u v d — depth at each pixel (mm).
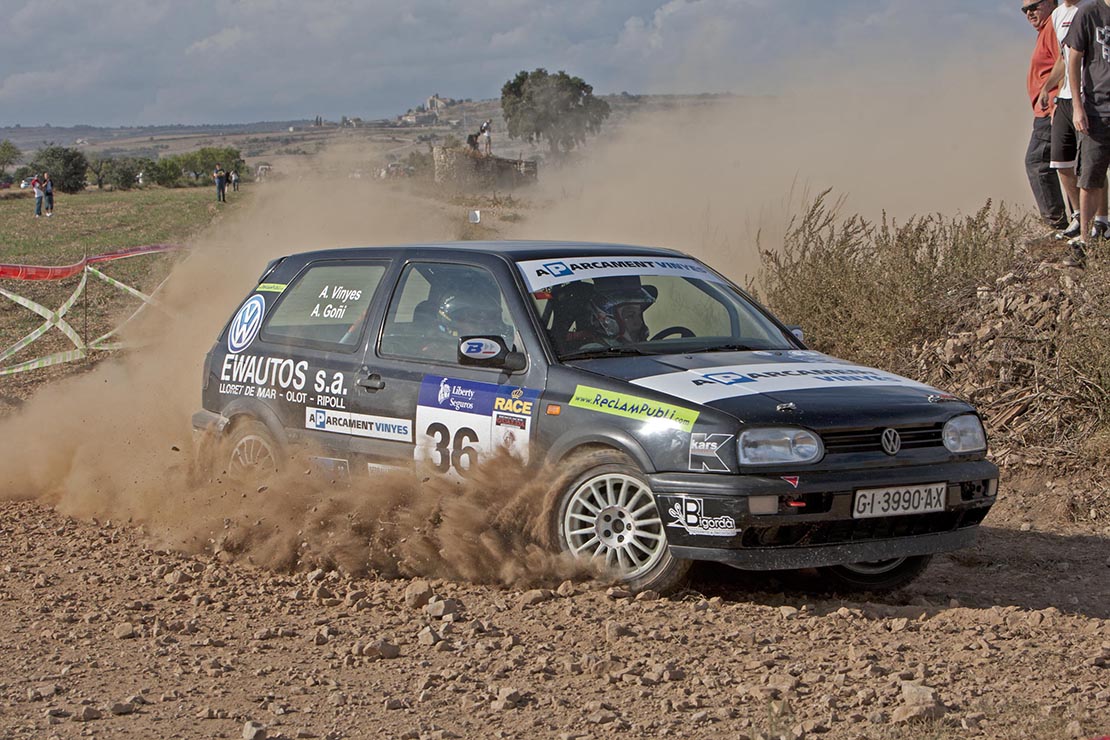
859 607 10133
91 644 9570
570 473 10414
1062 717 7418
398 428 11680
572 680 8422
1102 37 16406
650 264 12258
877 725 7395
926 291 18156
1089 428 14953
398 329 12078
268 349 13148
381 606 10438
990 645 9047
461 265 11875
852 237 21234
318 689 8398
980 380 16516
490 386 11055
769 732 7121
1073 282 16641
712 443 9617
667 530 9828
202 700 8203
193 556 12375
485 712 7840
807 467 9555
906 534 10039
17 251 55625
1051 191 18984
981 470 10266
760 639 9203
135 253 33094
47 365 27297
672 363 10758
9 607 10703
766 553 9562
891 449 9844
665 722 7547
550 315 11125
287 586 11227
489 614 9992
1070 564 11945
